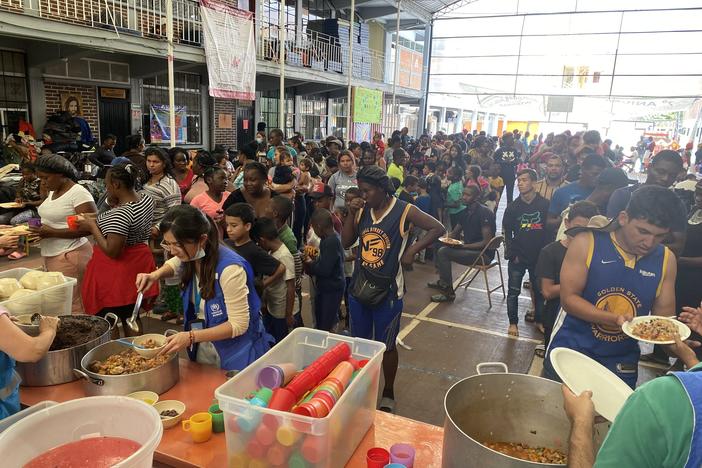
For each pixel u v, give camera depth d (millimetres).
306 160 7086
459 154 9680
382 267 2799
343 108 18141
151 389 1746
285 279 3092
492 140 15039
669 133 24812
